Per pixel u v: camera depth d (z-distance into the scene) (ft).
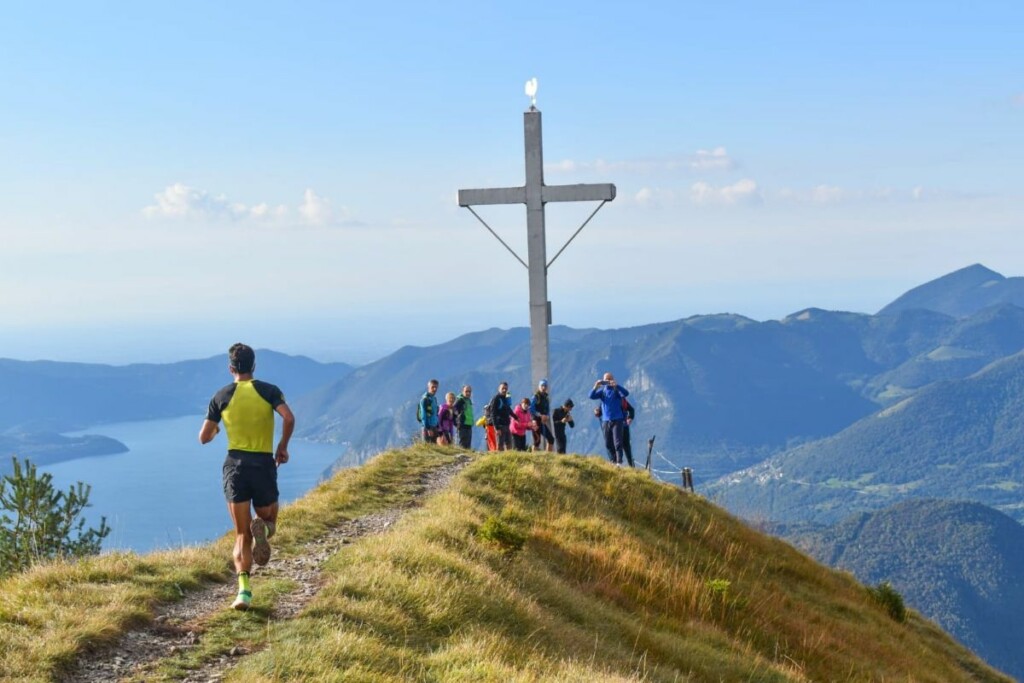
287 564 43.34
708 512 92.48
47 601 33.09
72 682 27.48
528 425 99.04
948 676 82.07
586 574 59.06
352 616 34.73
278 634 32.14
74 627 30.27
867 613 89.76
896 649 79.10
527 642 38.70
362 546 44.75
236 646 31.27
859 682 61.93
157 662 29.32
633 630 50.29
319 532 52.37
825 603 85.46
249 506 34.40
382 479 72.08
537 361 101.86
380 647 31.94
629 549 64.59
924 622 112.06
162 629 32.40
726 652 54.34
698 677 47.62
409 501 65.00
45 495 58.08
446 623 36.94
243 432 34.40
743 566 81.87
